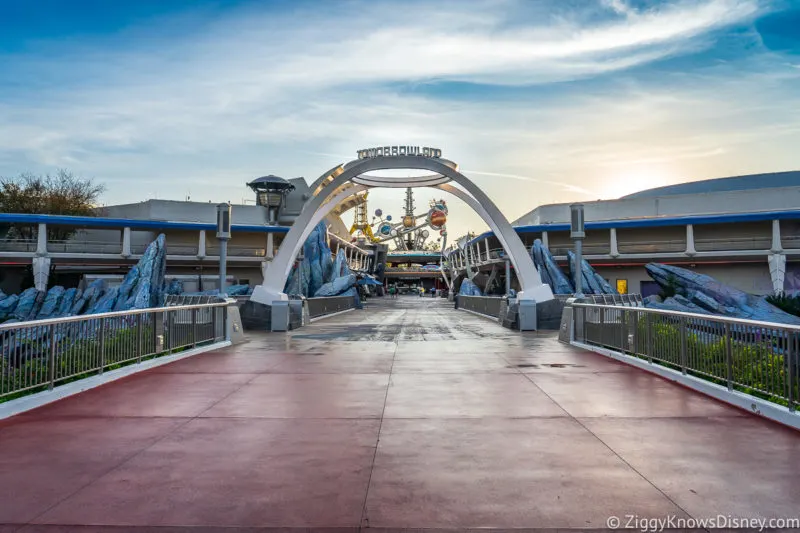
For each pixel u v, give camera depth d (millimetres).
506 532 3529
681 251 56812
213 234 68562
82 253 58469
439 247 150250
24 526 3609
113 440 5703
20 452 5270
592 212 63250
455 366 11289
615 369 10836
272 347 15180
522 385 9016
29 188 71375
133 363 10680
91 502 4012
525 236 62656
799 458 5031
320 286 61156
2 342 6965
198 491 4234
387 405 7461
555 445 5504
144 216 68938
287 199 72062
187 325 13359
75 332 8555
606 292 52094
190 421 6543
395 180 27531
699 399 7840
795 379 6340
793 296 49594
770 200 57750
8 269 61969
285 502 4012
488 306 31781
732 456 5098
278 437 5820
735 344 7625
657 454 5176
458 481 4457
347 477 4559
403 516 3766
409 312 41188
